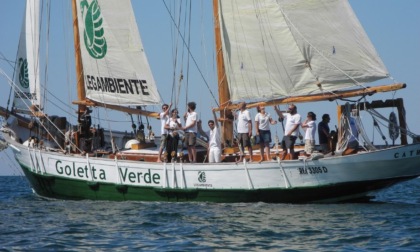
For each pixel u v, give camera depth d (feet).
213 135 152.66
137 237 111.34
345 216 131.13
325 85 155.94
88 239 110.01
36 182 168.45
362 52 152.97
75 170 160.66
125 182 155.84
